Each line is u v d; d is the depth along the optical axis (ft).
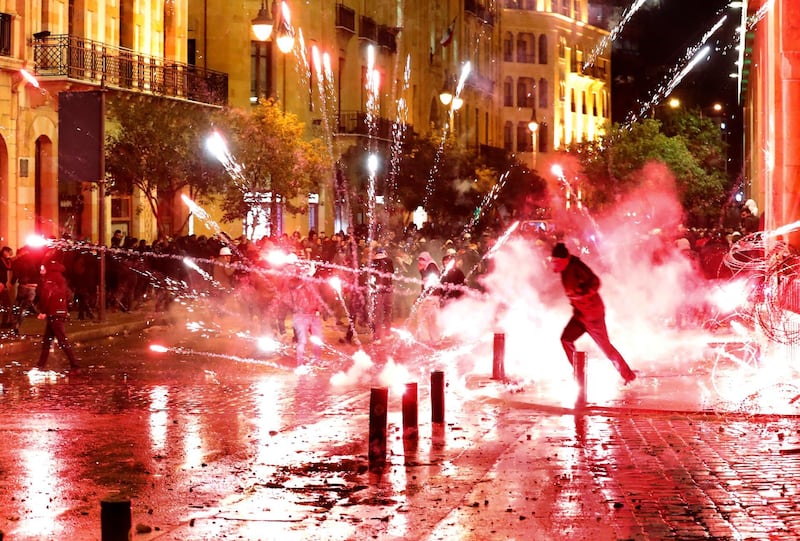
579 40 371.56
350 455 41.32
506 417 49.70
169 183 127.75
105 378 63.98
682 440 43.50
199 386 60.54
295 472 38.40
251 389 59.36
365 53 202.69
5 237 117.08
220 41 172.14
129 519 25.77
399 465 39.45
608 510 32.68
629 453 41.06
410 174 199.11
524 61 346.33
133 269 109.50
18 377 64.23
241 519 32.09
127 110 126.52
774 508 32.68
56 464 39.91
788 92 89.81
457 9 256.11
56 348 80.48
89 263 99.81
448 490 35.53
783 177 90.38
